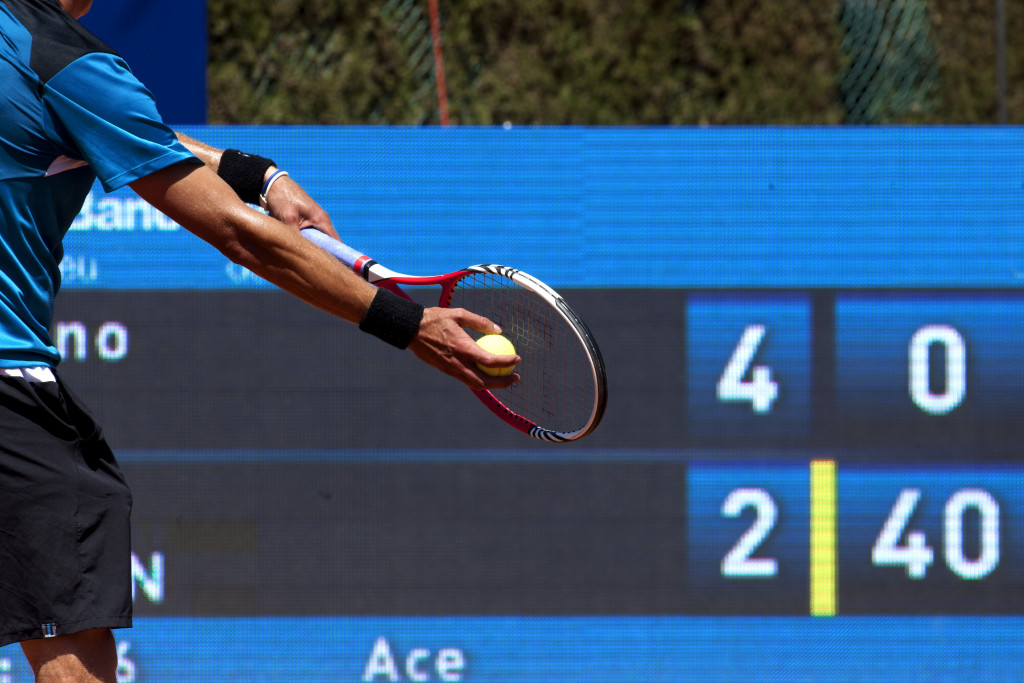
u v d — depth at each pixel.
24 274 6.46
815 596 12.69
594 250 12.51
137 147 6.25
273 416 12.48
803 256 12.58
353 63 20.62
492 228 12.46
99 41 6.45
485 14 21.36
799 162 12.54
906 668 12.70
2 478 6.41
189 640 12.45
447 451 12.54
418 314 6.44
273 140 12.34
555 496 12.57
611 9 21.78
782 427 12.65
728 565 12.66
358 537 12.52
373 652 12.54
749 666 12.67
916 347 12.66
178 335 12.42
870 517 12.71
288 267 6.36
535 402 12.50
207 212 6.30
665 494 12.62
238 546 12.47
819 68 22.56
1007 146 12.54
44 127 6.26
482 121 21.30
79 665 6.57
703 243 12.54
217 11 20.22
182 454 12.44
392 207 12.43
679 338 12.55
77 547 6.54
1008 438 12.70
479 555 12.56
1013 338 12.67
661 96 21.97
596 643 12.60
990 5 23.56
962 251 12.61
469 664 12.58
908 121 23.45
